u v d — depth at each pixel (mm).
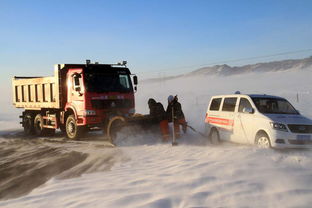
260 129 9570
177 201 4910
